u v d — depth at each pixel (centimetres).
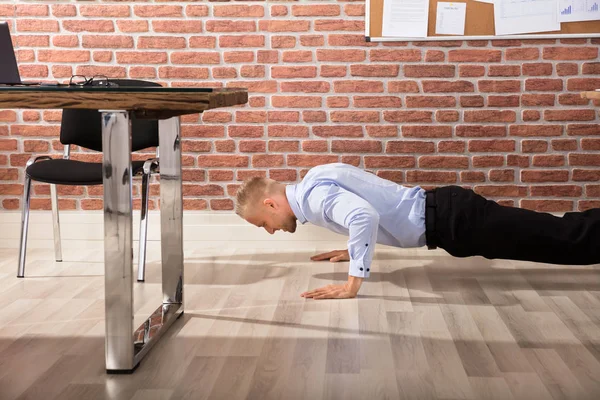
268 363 211
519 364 209
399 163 363
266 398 187
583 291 283
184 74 362
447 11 351
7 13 361
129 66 362
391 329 240
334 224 283
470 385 194
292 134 364
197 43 359
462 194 285
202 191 370
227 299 277
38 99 188
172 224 254
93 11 359
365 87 359
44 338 236
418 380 197
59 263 338
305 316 255
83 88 190
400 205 284
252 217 286
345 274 313
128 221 200
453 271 315
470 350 220
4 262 341
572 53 352
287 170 367
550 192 362
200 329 242
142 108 191
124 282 202
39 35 362
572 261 282
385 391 190
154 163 308
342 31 355
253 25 357
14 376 204
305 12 355
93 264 336
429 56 355
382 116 360
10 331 243
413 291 285
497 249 280
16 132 369
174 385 196
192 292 287
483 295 279
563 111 356
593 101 354
